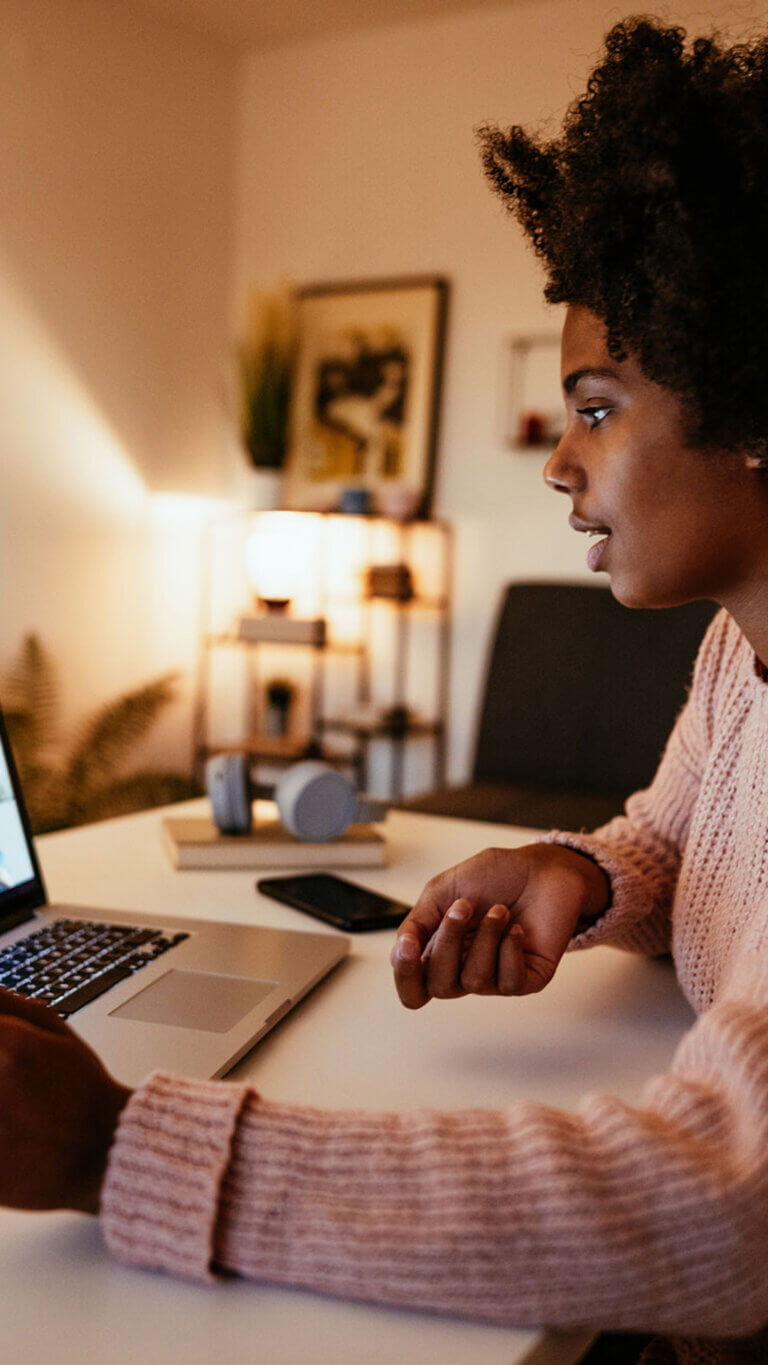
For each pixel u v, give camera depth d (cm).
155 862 119
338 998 82
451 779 386
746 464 61
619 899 88
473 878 82
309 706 415
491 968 75
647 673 300
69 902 103
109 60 358
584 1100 51
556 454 67
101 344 366
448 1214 45
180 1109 49
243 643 390
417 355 374
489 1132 48
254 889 110
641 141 60
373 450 384
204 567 418
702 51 64
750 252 57
